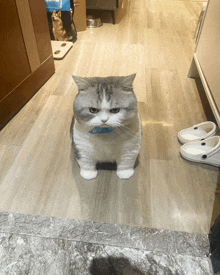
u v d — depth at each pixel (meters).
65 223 0.94
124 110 0.76
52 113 1.49
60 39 2.31
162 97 1.67
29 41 1.47
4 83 1.29
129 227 0.93
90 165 1.06
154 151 1.26
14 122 1.40
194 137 1.31
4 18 1.20
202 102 1.65
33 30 1.50
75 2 2.39
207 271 0.82
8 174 1.11
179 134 1.33
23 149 1.24
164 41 2.50
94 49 2.27
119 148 0.92
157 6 3.58
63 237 0.89
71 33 2.33
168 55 2.23
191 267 0.83
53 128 1.38
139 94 1.69
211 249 0.86
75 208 0.99
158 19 3.09
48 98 1.61
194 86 1.81
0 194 1.03
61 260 0.83
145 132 1.38
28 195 1.03
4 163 1.16
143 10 3.37
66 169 1.15
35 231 0.91
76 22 2.55
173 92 1.73
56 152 1.23
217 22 1.40
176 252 0.86
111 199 1.03
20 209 0.98
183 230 0.93
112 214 0.98
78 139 0.90
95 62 2.06
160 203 1.02
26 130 1.35
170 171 1.16
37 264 0.82
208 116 1.52
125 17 3.08
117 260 0.84
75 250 0.86
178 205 1.02
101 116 0.74
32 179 1.09
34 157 1.20
